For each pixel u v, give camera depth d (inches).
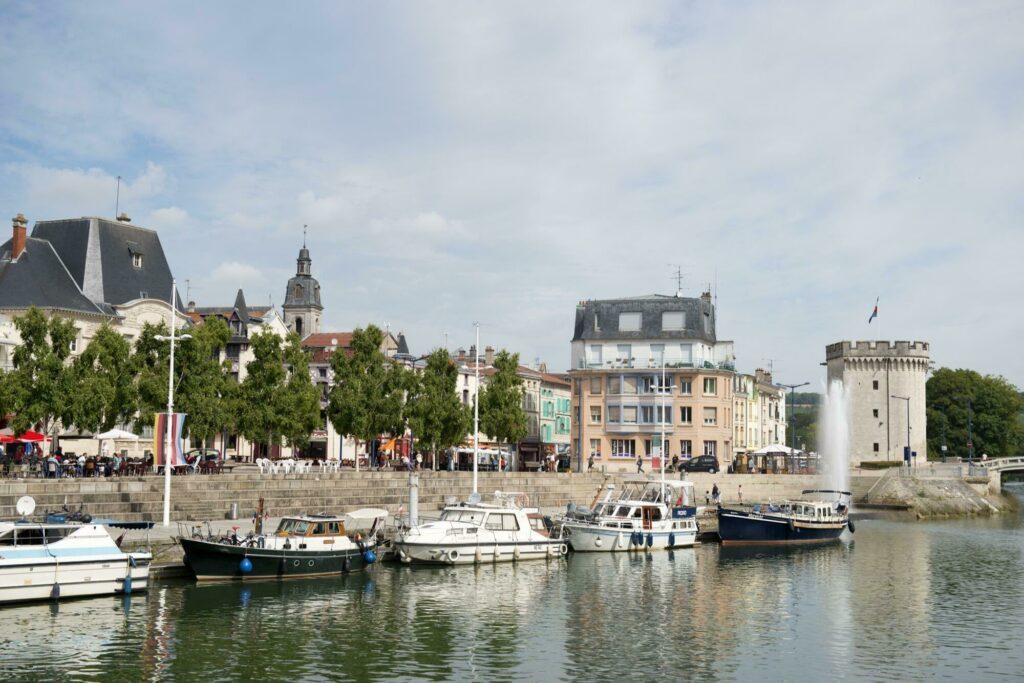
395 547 1724.9
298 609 1355.8
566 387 5565.9
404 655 1144.8
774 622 1390.3
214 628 1231.5
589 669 1112.8
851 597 1605.6
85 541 1323.8
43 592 1286.9
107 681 1005.2
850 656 1195.3
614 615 1411.2
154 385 2315.5
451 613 1376.7
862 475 3902.6
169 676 1028.5
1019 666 1152.2
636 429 3786.9
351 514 1665.8
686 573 1824.6
